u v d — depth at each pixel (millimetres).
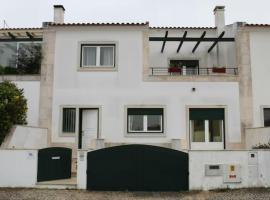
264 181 11648
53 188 11680
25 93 16344
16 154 11977
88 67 16484
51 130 16078
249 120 16109
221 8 19531
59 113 16203
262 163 11719
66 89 16375
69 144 15961
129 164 11664
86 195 10836
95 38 16703
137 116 16281
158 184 11539
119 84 16375
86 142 16250
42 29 18438
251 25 16594
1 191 11164
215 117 16281
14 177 11859
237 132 16047
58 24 16625
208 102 16234
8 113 13094
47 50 16625
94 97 16312
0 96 13164
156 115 16266
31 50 17219
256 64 16484
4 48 17391
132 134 16031
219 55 18594
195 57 19078
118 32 16734
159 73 18984
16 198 10320
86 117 16422
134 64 16500
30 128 14289
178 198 10547
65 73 16500
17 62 17188
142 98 16281
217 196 10664
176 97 16281
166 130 16047
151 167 11625
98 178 11633
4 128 12797
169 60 19125
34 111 16219
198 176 11570
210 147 16125
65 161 13445
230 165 11617
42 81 16406
